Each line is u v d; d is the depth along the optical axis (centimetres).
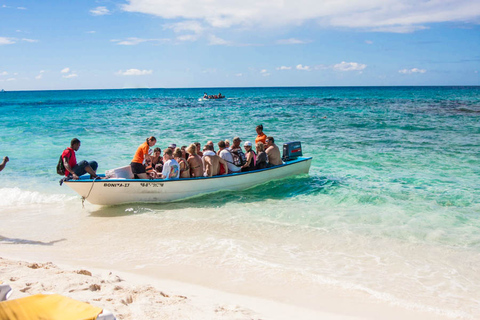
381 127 2356
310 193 931
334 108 4272
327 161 1345
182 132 2198
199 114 3684
